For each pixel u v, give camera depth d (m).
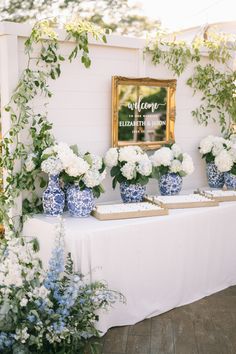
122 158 3.53
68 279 2.78
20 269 2.50
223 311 3.44
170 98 4.03
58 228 2.91
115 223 3.08
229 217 3.76
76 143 3.58
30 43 3.12
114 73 3.73
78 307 2.63
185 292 3.54
